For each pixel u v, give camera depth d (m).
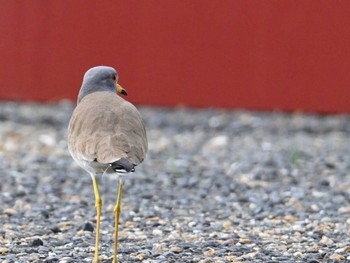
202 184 13.86
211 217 11.46
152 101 21.84
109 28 21.72
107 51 21.80
